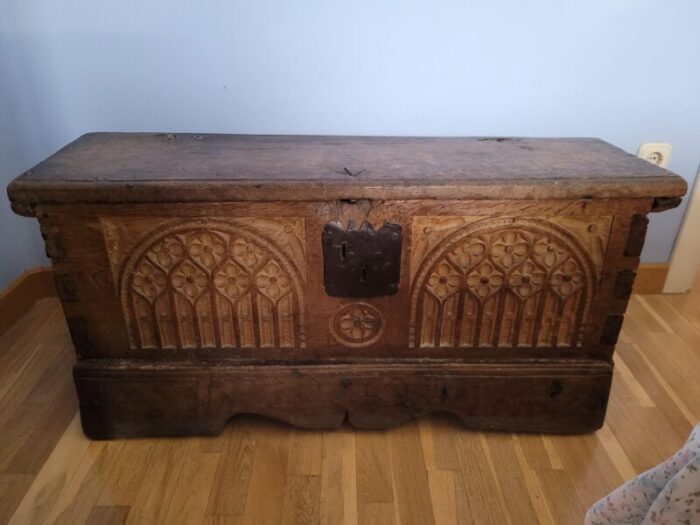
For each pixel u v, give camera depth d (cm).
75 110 139
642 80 140
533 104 142
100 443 113
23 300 155
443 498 102
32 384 129
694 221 159
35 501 99
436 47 134
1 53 131
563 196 95
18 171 143
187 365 108
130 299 102
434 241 99
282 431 117
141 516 97
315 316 105
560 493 103
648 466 110
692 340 150
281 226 96
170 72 135
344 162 105
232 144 117
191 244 98
